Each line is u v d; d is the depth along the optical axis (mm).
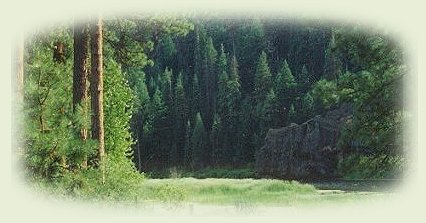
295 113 84875
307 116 83062
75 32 16312
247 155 90000
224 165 90500
